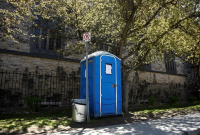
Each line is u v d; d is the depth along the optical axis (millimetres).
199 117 6660
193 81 22516
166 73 19047
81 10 9305
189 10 8891
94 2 9500
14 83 9391
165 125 4992
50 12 9578
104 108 6070
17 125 4645
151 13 9086
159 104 14445
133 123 5348
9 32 6004
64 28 10391
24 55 10000
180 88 20625
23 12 6527
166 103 15875
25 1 6508
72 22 9711
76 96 11664
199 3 8656
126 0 7848
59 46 11055
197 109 9742
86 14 9352
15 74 9516
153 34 8875
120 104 6629
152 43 8609
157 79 17922
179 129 4418
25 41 10320
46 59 10828
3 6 9742
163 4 7859
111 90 6371
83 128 4527
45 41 11414
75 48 8961
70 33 10109
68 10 9547
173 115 7441
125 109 7988
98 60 6172
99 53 6363
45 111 8227
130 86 14859
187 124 5152
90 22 9469
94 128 4516
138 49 9570
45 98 10281
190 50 14461
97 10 9305
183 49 13414
